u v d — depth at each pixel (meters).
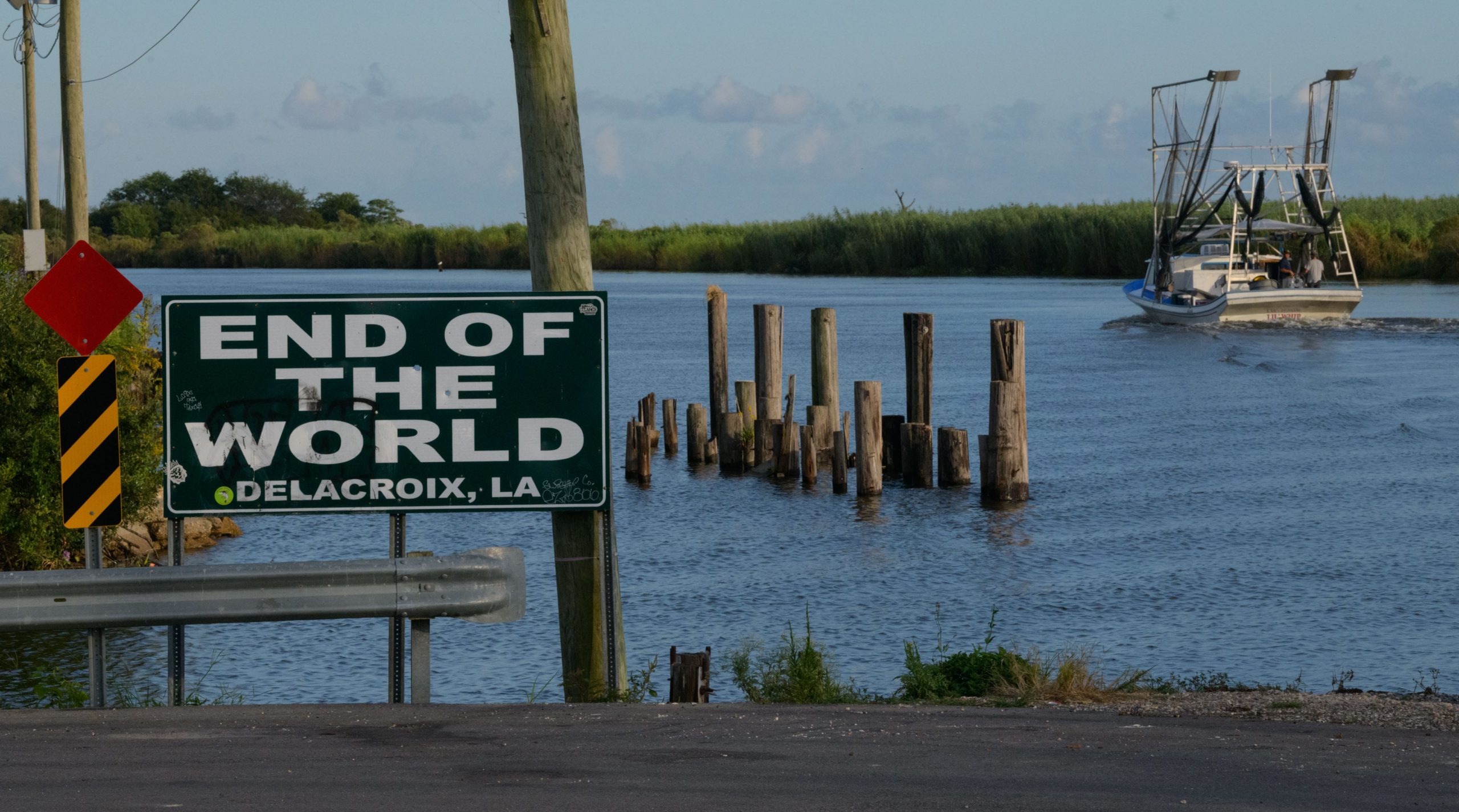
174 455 12.23
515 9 12.96
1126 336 70.50
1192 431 40.34
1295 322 72.25
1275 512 28.97
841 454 31.89
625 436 41.84
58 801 8.46
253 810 8.27
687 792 8.73
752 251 162.62
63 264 12.27
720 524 28.75
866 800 8.57
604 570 12.69
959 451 32.19
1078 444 38.34
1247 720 11.23
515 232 186.50
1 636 19.64
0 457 22.44
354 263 195.25
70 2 29.69
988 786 8.93
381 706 11.57
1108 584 23.08
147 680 17.52
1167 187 74.69
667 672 17.92
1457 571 23.47
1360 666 18.05
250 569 11.27
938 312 90.06
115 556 24.62
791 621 21.03
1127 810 8.38
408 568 11.51
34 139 35.19
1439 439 38.00
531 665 18.47
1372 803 8.54
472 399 12.42
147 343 24.59
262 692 17.23
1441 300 91.69
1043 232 139.12
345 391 12.34
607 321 12.46
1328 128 71.00
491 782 8.98
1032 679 13.48
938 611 21.17
